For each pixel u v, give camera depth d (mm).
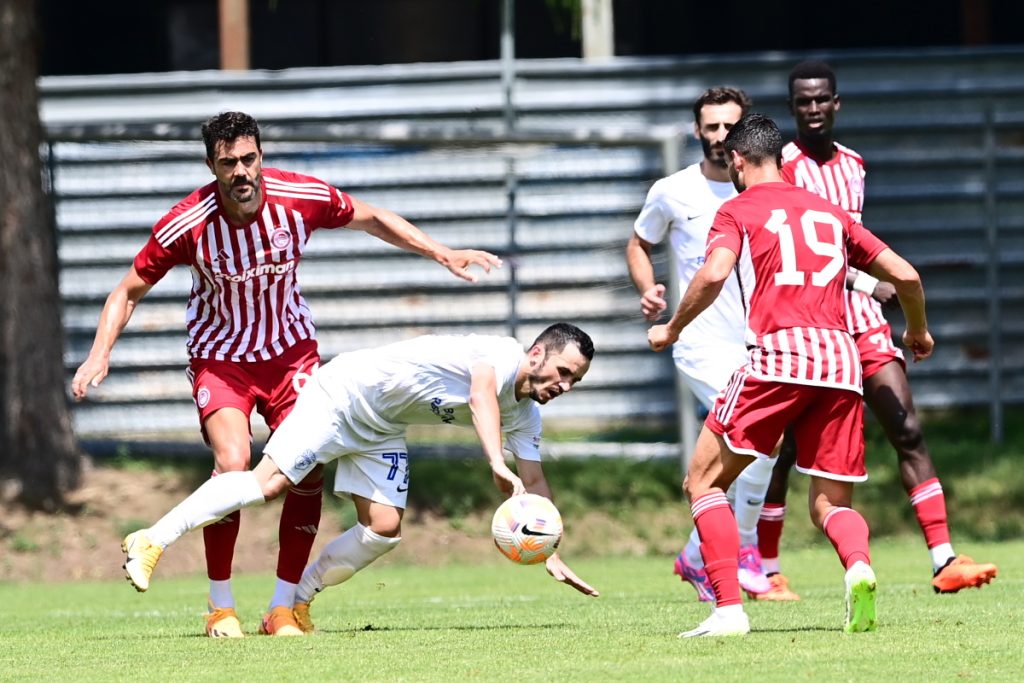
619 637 20688
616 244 51344
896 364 25906
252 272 23562
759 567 28094
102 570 43312
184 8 64312
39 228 46562
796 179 27609
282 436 22719
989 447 52031
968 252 54250
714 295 20281
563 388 22328
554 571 21594
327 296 51875
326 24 63875
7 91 45906
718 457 20578
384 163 51844
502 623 24172
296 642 21422
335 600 32781
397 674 17281
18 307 46188
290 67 63969
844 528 20359
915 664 17016
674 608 26562
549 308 51625
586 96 53812
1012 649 18188
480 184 51750
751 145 21141
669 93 53750
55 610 32281
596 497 48344
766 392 20109
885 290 24797
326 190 24047
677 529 47375
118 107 53500
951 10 64312
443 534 46438
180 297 51469
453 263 24547
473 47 63844
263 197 23469
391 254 51688
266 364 23922
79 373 23125
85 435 51219
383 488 23281
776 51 64250
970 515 47562
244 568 43625
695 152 52062
